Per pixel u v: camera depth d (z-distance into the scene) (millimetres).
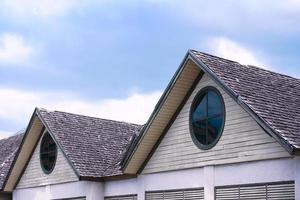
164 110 16734
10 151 27000
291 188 13305
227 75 15070
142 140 17281
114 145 22266
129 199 18812
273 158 13766
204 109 16016
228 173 14984
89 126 23000
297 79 17656
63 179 21375
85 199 20234
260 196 14039
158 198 17344
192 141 16281
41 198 22438
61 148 20688
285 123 13477
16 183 24016
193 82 16328
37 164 22969
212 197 15297
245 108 13805
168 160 17047
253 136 14336
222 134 15242
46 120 21859
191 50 15586
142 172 18125
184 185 16391
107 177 19578
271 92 15227
